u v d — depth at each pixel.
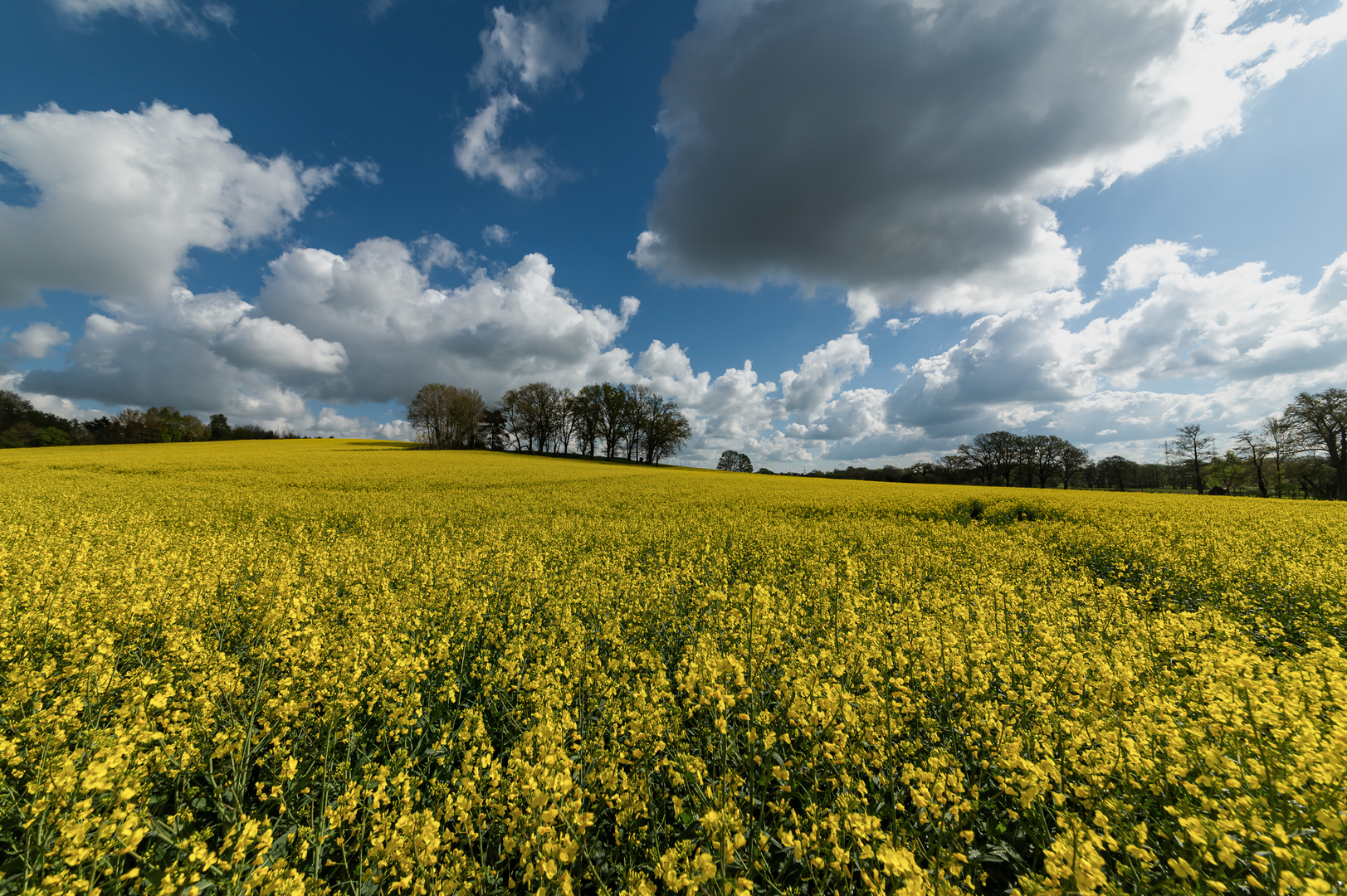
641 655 4.09
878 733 2.98
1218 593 7.13
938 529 12.38
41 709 3.24
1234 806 2.27
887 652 4.07
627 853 2.59
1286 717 2.82
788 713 3.16
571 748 3.27
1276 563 7.78
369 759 3.28
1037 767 2.51
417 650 4.50
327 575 6.79
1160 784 2.49
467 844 2.67
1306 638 5.66
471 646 5.07
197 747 3.10
